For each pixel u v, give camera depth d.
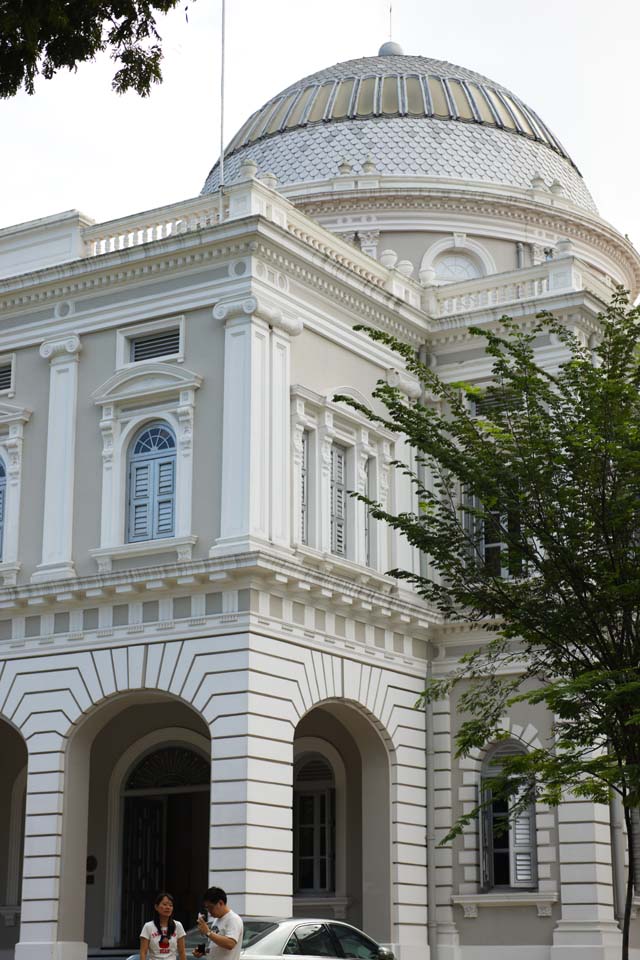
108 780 34.16
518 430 25.12
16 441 31.80
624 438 23.55
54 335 32.00
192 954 20.41
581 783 25.72
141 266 30.95
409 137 44.41
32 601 30.33
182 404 29.84
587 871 31.17
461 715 33.34
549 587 24.39
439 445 25.02
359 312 33.31
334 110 45.62
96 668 29.75
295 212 32.16
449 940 32.16
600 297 36.28
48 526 30.86
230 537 28.50
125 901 33.56
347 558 31.88
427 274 37.34
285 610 29.25
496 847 32.78
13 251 33.50
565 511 24.16
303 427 30.92
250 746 27.69
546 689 22.56
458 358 35.28
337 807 33.56
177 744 34.03
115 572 29.28
